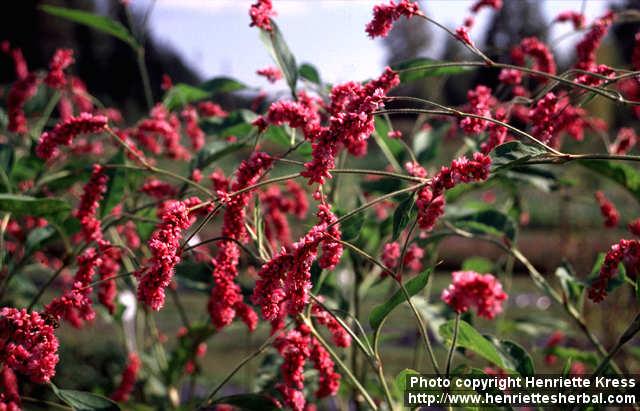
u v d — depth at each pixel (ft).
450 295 1.85
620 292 3.66
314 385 2.77
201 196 2.56
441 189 1.90
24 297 3.39
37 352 1.97
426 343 1.94
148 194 2.64
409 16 2.14
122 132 2.92
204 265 2.58
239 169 2.08
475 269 3.18
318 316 2.26
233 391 4.41
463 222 2.67
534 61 2.78
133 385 3.25
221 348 5.41
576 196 3.83
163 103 2.95
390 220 2.65
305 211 2.93
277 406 2.27
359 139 1.92
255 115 2.84
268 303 1.86
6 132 3.53
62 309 2.05
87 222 2.33
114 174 2.62
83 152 3.36
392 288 3.10
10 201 2.38
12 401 2.19
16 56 3.74
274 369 2.68
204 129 3.05
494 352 2.07
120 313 2.97
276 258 1.87
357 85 2.23
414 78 2.54
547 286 2.59
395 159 2.82
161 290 1.87
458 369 2.02
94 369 4.08
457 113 1.95
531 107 2.36
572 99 2.44
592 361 2.60
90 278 2.12
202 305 6.46
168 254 1.88
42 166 3.05
